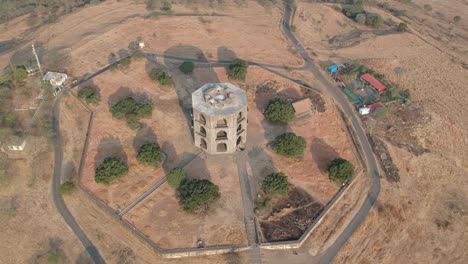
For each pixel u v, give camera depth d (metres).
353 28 134.50
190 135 87.75
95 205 73.75
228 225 70.88
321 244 69.88
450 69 113.38
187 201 69.62
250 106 97.00
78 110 93.25
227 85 82.56
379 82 106.19
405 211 77.25
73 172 79.44
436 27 142.12
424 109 98.88
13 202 74.19
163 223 70.75
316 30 131.62
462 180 85.81
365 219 74.12
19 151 82.81
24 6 145.62
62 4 145.12
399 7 158.12
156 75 101.00
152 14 129.25
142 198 74.62
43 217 71.94
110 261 66.06
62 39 119.06
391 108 99.38
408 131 93.44
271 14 138.12
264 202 73.62
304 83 106.00
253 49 117.88
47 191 76.38
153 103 95.44
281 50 119.06
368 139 90.88
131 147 84.12
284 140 81.69
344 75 108.75
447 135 93.56
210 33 123.44
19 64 106.56
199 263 66.31
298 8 141.00
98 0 140.12
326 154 85.25
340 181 77.75
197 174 79.31
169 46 116.69
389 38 125.31
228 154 84.00
